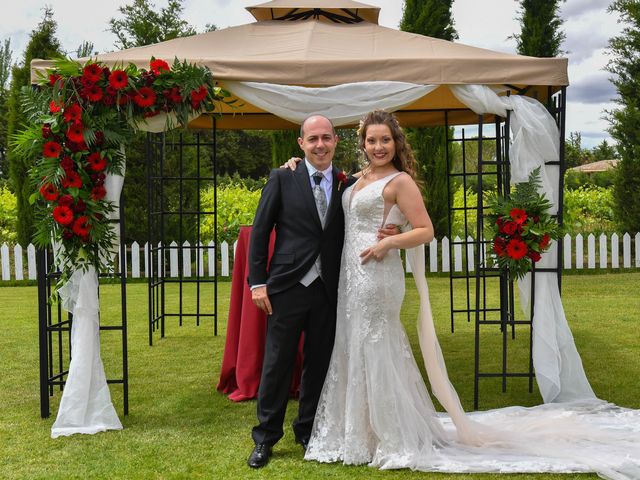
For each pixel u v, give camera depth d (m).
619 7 11.80
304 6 5.55
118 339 6.72
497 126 6.17
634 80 11.68
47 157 3.79
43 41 11.38
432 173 11.29
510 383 4.98
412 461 3.24
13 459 3.42
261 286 3.37
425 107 7.04
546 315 4.40
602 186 17.50
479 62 4.30
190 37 4.95
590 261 11.51
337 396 3.44
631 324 6.91
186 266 11.50
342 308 3.45
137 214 11.41
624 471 3.13
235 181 19.98
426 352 3.58
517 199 4.22
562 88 4.40
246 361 4.61
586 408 4.18
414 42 4.86
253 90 4.32
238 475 3.17
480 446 3.51
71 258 3.87
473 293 9.41
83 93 3.79
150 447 3.59
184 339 6.73
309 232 3.38
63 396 3.89
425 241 3.32
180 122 4.08
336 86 4.31
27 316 8.00
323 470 3.23
